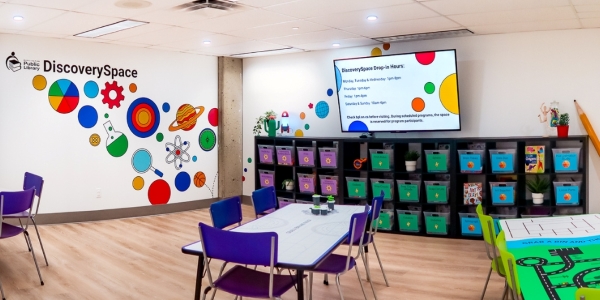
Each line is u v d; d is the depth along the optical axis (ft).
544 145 19.25
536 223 12.51
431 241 20.02
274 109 26.81
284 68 26.23
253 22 17.60
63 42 22.36
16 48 21.39
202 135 26.96
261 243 9.32
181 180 26.27
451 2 14.57
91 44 23.06
